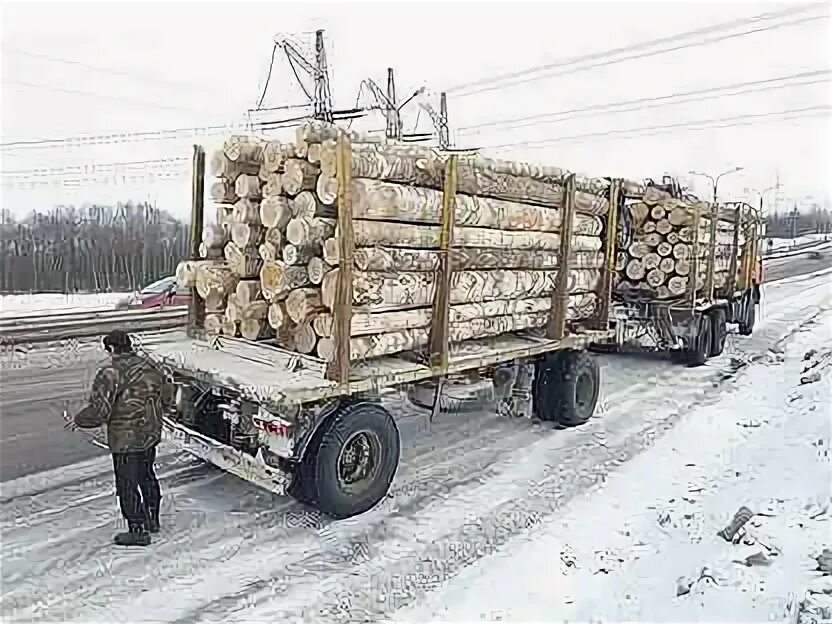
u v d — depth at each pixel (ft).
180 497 18.38
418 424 25.90
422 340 19.81
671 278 39.17
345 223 16.57
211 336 20.76
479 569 15.08
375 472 17.88
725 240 45.65
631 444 24.08
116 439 15.29
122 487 15.53
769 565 15.19
